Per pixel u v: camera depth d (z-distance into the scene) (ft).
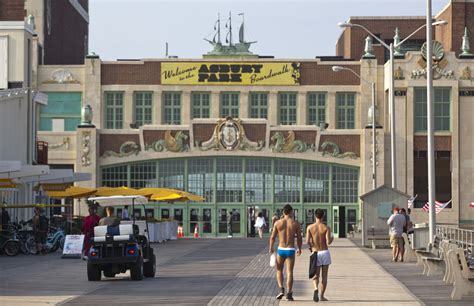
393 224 164.66
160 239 245.04
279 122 318.65
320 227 97.19
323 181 306.96
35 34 313.94
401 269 144.97
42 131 309.83
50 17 333.62
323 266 97.04
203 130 306.35
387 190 215.51
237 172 307.37
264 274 132.67
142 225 204.33
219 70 318.24
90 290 108.68
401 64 310.04
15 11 313.53
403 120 309.42
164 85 318.45
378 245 211.20
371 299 98.89
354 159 305.94
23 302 95.61
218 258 171.94
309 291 107.34
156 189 240.73
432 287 114.01
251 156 306.14
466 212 307.99
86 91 317.01
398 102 309.63
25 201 232.73
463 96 309.22
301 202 306.14
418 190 308.81
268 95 319.06
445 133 309.22
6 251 180.45
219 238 283.59
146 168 307.37
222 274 132.77
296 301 96.68
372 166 303.89
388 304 94.27
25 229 191.01
